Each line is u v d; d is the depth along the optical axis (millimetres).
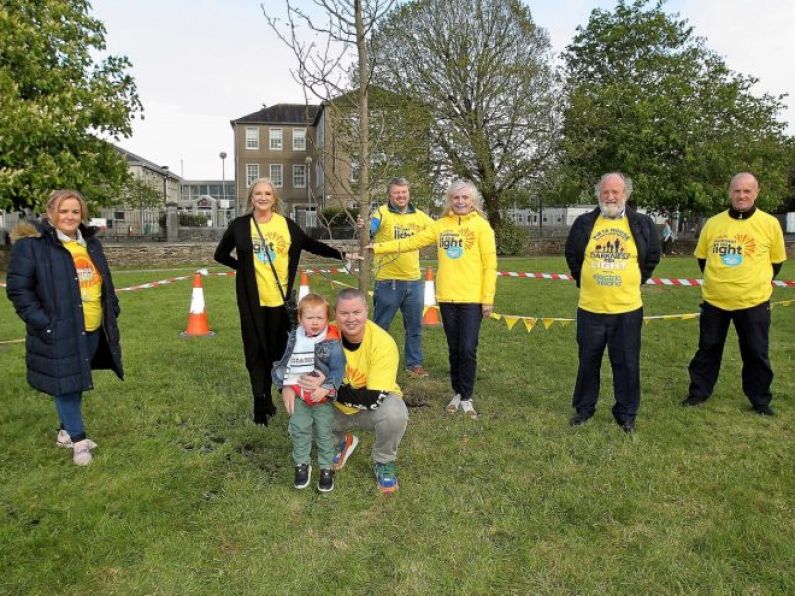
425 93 23500
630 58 27156
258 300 4273
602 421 4547
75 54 18438
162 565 2713
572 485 3492
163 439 4141
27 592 2533
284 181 50125
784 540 2898
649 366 6172
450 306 4719
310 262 20562
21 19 16703
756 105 26016
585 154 25125
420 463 3811
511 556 2814
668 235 26344
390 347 3379
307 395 3285
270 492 3416
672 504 3283
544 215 39250
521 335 7594
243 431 4305
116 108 18594
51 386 3604
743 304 4691
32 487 3426
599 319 4387
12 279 3510
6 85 15422
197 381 5547
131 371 5812
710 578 2629
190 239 27984
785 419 4617
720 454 3945
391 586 2590
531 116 24094
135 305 10109
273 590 2553
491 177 23812
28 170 15680
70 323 3633
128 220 37219
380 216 5586
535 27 24125
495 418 4668
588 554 2822
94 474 3604
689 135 24812
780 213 34031
